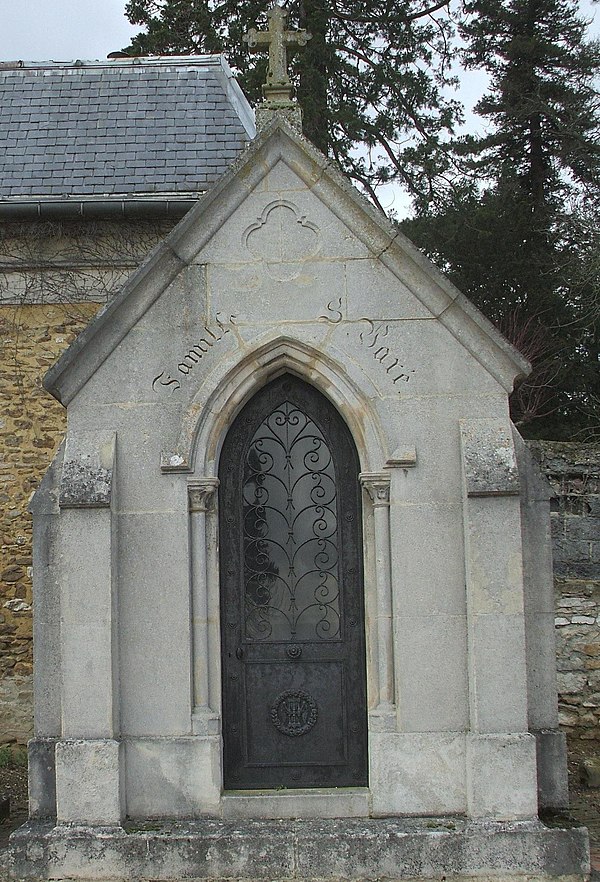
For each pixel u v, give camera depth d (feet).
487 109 77.77
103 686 23.36
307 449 25.38
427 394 24.44
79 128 41.81
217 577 24.54
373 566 24.44
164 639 24.03
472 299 72.90
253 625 25.07
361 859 22.40
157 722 23.88
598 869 24.41
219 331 24.71
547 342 71.10
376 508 24.25
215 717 23.93
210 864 22.41
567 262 68.39
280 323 24.72
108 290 38.88
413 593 24.00
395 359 24.56
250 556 25.20
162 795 23.70
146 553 24.22
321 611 25.07
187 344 24.68
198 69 44.34
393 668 24.09
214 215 24.86
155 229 38.99
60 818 23.02
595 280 66.54
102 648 23.45
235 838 22.50
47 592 24.88
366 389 24.44
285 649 24.95
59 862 22.52
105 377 24.64
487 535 23.40
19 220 38.81
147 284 24.73
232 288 24.79
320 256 24.80
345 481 25.23
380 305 24.67
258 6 71.15
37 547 25.00
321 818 23.63
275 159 24.88
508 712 23.13
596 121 74.95
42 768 24.32
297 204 24.88
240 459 25.30
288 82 25.84
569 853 22.40
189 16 72.95
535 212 73.77
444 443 24.34
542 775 24.20
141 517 24.30
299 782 24.58
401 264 24.62
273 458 25.38
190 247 24.80
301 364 24.76
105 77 44.34
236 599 25.00
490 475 23.44
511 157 78.69
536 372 70.79
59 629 24.79
